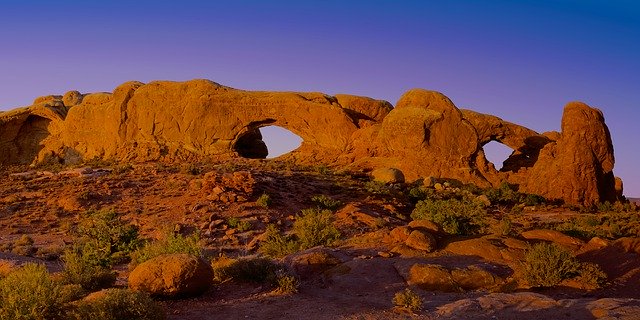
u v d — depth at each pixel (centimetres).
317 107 6400
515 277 1331
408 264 1437
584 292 1225
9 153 7188
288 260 1578
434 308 1120
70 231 3064
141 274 1205
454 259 1486
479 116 6675
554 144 5175
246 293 1270
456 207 2405
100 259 2044
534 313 1027
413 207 4219
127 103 6769
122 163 6094
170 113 6606
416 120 5656
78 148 6956
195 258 1246
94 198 3744
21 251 2356
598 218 3725
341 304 1169
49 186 4159
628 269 1330
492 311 1056
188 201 3553
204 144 6494
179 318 1075
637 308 989
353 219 3316
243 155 7444
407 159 5566
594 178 4744
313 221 2066
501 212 4112
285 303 1176
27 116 7262
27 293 991
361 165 5675
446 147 5612
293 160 6216
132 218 3294
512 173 5531
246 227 3009
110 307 957
